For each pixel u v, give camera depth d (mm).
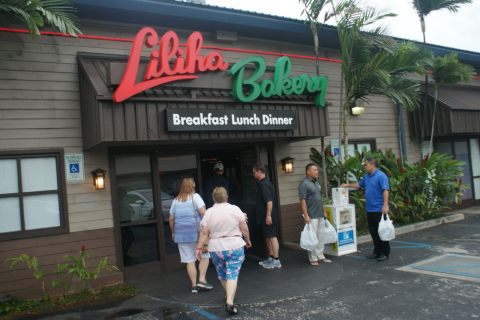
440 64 10766
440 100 11281
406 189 10250
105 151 7246
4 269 6332
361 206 9336
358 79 8875
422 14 11523
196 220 6117
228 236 5215
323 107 8430
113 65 6215
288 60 7875
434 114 11273
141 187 7645
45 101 6820
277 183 9188
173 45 6734
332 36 9875
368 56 8969
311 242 7066
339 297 5551
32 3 5691
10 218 6523
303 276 6645
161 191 7844
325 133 8414
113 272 7043
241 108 7363
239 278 6816
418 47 10320
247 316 5109
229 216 5254
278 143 9312
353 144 10766
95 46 7363
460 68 10727
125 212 7453
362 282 6117
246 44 9203
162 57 6570
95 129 6273
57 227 6770
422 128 11555
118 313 5562
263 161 9180
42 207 6738
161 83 6555
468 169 13445
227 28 8719
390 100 11570
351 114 10703
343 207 7891
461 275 6086
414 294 5430
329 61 10219
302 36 9656
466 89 13547
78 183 6973
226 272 5266
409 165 10375
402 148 11555
